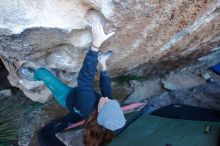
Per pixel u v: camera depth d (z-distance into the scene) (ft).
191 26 9.38
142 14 7.95
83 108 7.89
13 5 7.23
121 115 7.43
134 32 8.91
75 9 7.62
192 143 13.65
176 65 14.30
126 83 14.46
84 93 7.66
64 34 8.16
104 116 7.34
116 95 14.17
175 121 14.10
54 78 8.96
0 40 8.09
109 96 8.38
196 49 12.27
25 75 10.19
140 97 14.43
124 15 7.79
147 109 14.11
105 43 9.18
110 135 7.86
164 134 13.78
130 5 7.45
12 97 13.52
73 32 8.23
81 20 7.86
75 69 10.21
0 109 12.76
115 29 8.36
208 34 10.64
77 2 7.48
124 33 8.79
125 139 13.47
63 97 8.57
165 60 12.91
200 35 10.50
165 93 14.75
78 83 7.68
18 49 8.55
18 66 9.89
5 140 12.39
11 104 13.35
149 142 13.44
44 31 7.91
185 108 14.39
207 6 8.25
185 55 12.85
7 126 12.44
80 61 9.75
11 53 8.82
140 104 13.58
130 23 8.27
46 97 12.19
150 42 9.97
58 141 12.50
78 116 12.47
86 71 7.55
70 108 8.53
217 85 15.34
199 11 8.42
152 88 14.75
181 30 9.61
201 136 13.85
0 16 7.35
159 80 14.92
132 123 13.80
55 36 8.22
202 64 14.99
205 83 15.35
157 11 7.98
